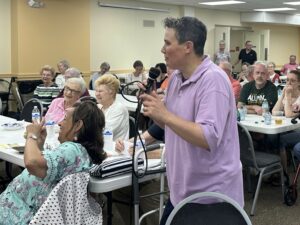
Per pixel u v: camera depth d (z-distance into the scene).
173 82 1.76
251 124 3.81
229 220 1.62
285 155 4.05
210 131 1.49
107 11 10.02
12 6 8.26
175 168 1.75
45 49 8.61
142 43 10.88
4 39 8.28
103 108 3.41
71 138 2.02
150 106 1.51
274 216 3.48
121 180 2.10
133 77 8.95
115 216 3.28
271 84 4.70
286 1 10.86
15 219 1.98
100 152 2.04
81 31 9.21
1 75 8.28
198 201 1.66
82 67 9.31
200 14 12.34
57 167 1.90
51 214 1.81
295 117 4.11
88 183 1.97
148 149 2.32
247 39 14.03
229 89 1.62
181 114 1.66
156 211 2.41
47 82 5.76
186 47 1.60
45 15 8.55
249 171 3.93
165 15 11.37
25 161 1.90
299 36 16.84
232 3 11.28
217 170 1.66
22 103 7.01
